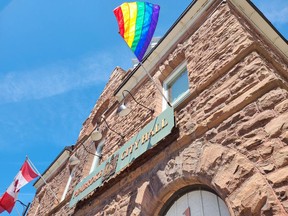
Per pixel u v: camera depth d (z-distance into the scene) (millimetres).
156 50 7195
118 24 5680
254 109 3209
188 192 3758
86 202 6199
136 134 5758
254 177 2662
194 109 4316
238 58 3996
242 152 2996
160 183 4004
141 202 4121
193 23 6281
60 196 9477
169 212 3854
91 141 9508
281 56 5750
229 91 3781
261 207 2426
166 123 4609
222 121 3609
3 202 8836
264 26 5703
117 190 5168
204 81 4469
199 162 3488
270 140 2777
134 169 4941
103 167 6152
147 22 5531
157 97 6211
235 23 4629
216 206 3264
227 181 2906
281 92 3027
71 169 10422
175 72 6371
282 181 2406
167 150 4312
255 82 3432
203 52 5113
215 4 5766
